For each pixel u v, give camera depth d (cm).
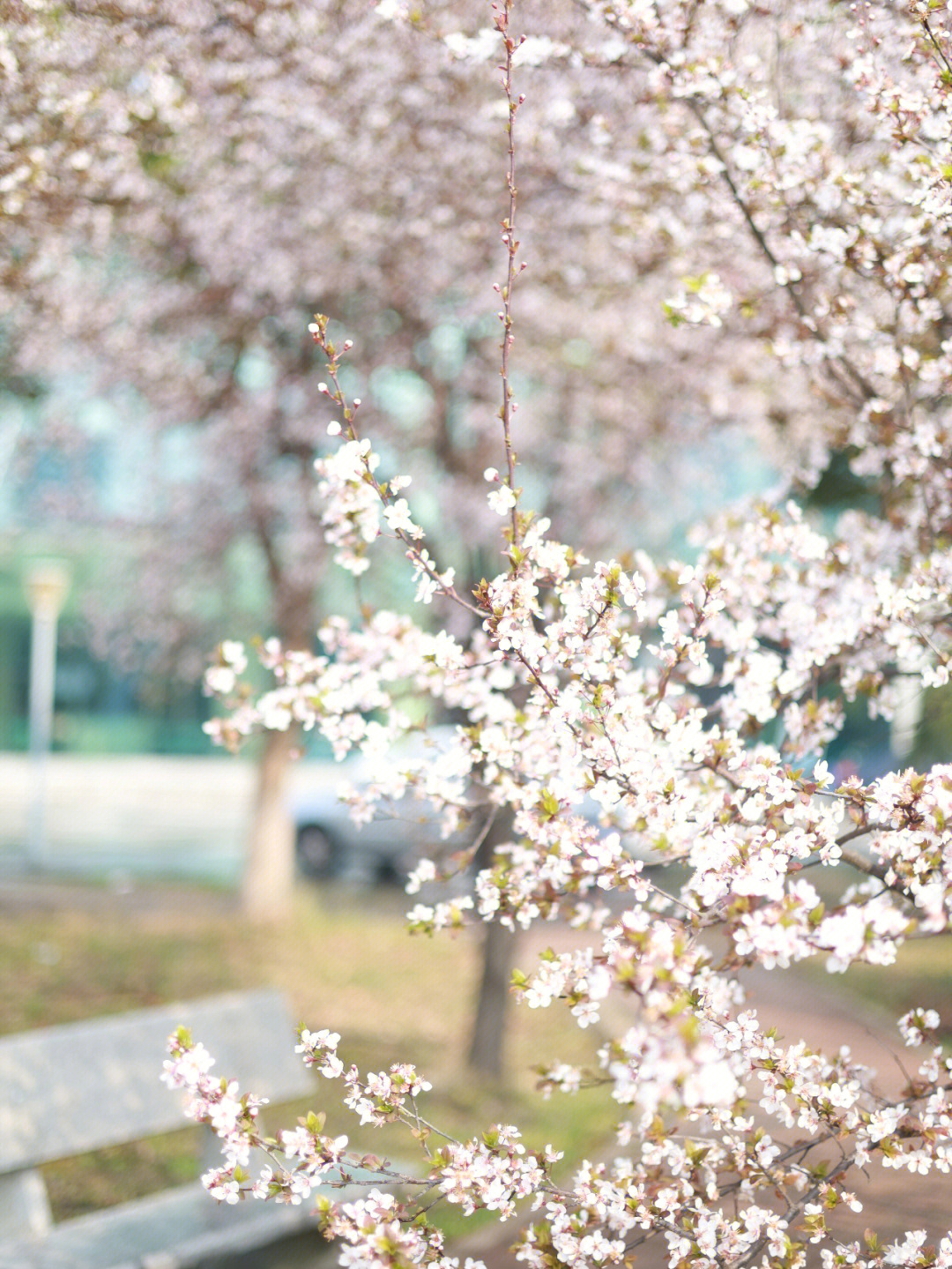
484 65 450
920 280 307
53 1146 384
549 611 254
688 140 358
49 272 626
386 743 289
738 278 428
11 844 1673
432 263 657
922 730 437
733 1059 256
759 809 246
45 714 1450
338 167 575
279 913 1101
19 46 396
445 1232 451
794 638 312
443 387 799
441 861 630
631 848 279
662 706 255
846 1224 376
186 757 3036
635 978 168
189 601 1221
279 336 865
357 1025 755
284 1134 233
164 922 1045
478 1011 662
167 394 938
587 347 750
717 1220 247
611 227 484
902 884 249
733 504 364
